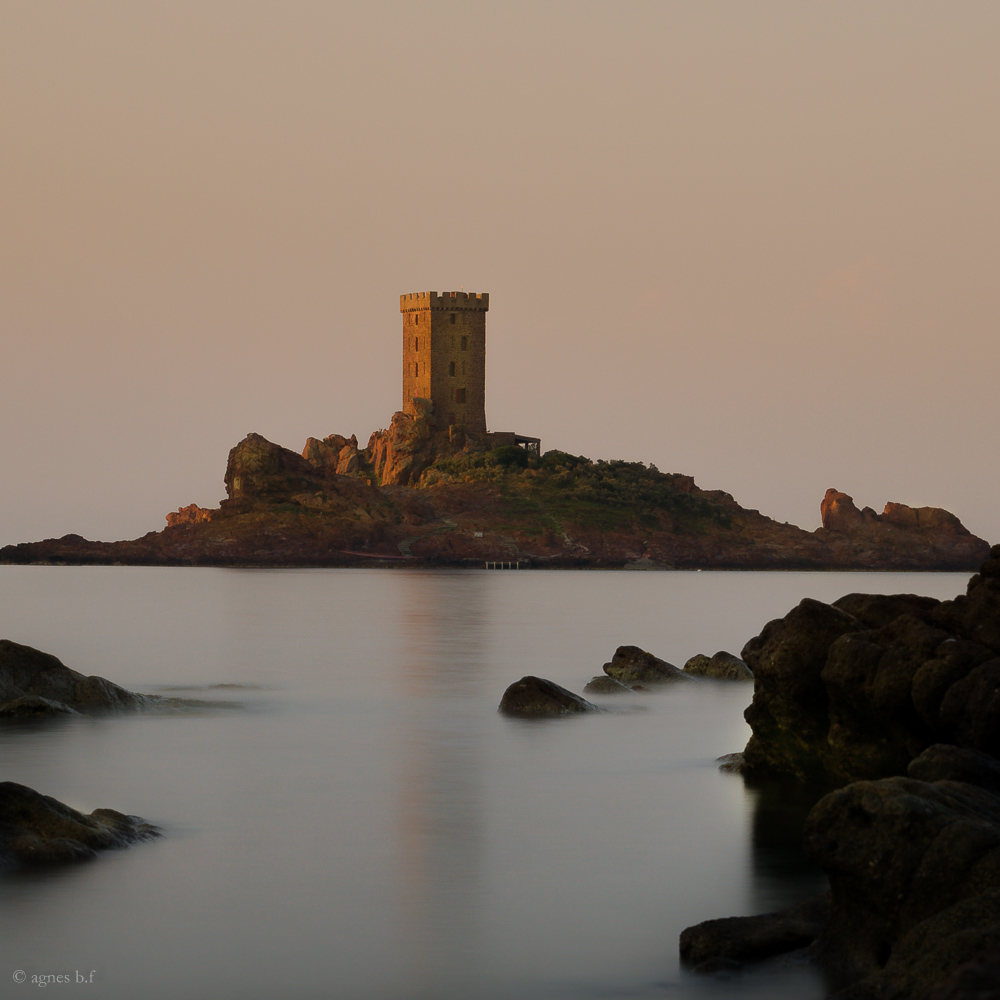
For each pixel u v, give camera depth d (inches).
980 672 1795.0
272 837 1840.6
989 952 764.6
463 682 4151.1
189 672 4510.3
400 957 1327.5
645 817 1994.3
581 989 1238.9
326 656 5295.3
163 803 2079.2
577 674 4461.1
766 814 2017.7
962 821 1229.1
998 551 2059.5
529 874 1649.9
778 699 2241.6
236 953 1332.4
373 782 2284.7
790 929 1316.4
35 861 1599.4
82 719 2950.3
